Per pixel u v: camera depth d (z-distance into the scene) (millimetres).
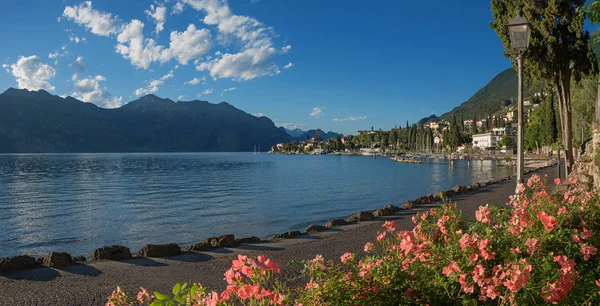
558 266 3383
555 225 3863
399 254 3902
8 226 23875
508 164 87375
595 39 7645
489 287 3033
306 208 29281
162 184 54219
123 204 33719
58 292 8141
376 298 3309
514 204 5238
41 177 70750
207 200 35500
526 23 9602
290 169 92500
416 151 196125
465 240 3375
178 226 22828
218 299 2422
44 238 20219
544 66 20297
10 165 120688
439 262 3650
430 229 4371
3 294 8039
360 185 48844
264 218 24953
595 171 13047
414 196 36594
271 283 7828
